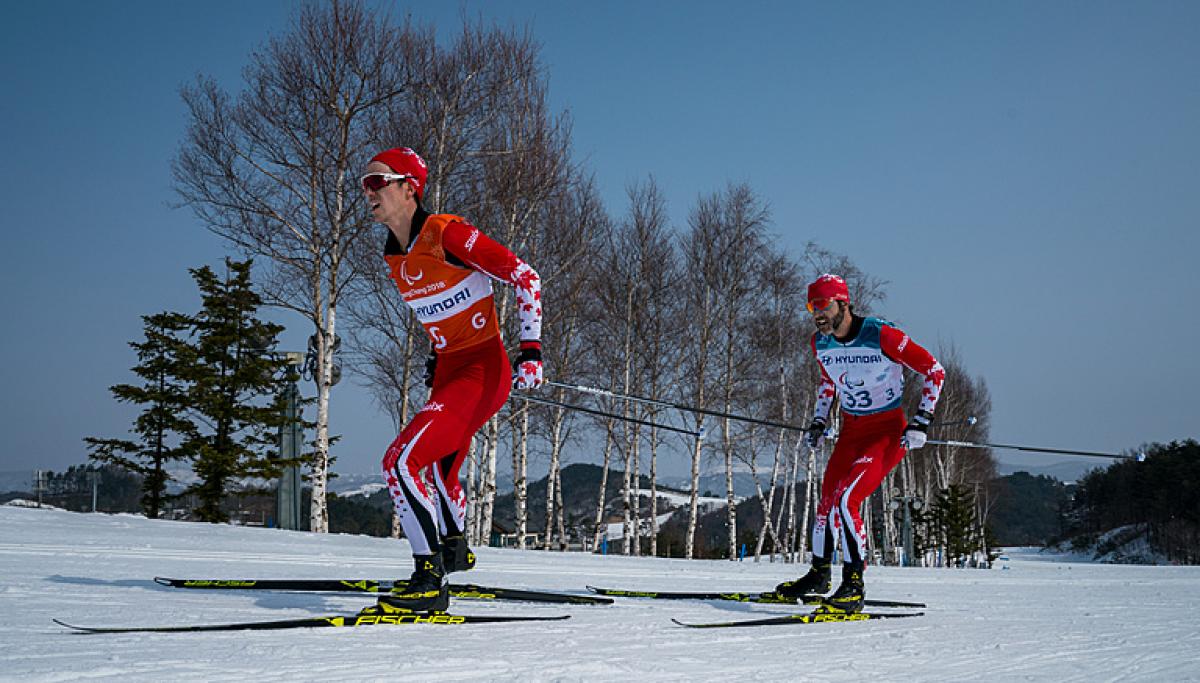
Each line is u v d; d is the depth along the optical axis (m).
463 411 3.74
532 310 3.64
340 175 18.50
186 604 3.61
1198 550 73.56
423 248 3.73
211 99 18.05
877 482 5.06
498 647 2.78
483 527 22.17
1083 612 5.32
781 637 3.54
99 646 2.50
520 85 20.97
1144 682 2.74
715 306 28.89
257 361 32.25
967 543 50.38
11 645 2.46
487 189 20.59
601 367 27.81
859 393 5.30
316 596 4.12
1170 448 82.19
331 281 18.58
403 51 18.88
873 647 3.33
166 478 32.19
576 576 7.04
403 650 2.62
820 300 5.29
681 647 3.06
